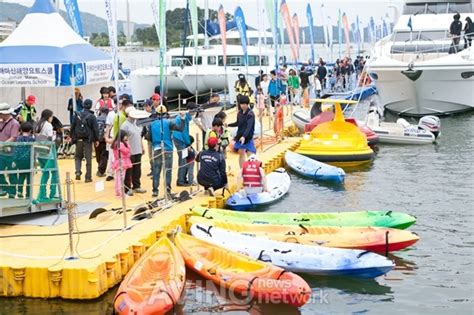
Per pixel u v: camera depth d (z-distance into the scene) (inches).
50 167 479.8
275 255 425.7
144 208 495.2
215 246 426.3
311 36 1707.7
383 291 406.6
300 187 690.8
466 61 1160.2
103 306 369.1
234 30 1478.8
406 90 1205.7
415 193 656.4
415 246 488.4
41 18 700.0
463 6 1346.0
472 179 716.0
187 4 852.0
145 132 624.4
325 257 417.7
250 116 622.8
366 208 599.5
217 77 1350.9
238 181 607.5
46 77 658.2
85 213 494.3
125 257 401.7
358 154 797.2
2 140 541.0
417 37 1289.4
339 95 1440.7
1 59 664.4
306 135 833.5
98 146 623.2
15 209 459.8
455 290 407.8
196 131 913.5
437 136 977.5
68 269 370.6
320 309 380.5
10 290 376.5
